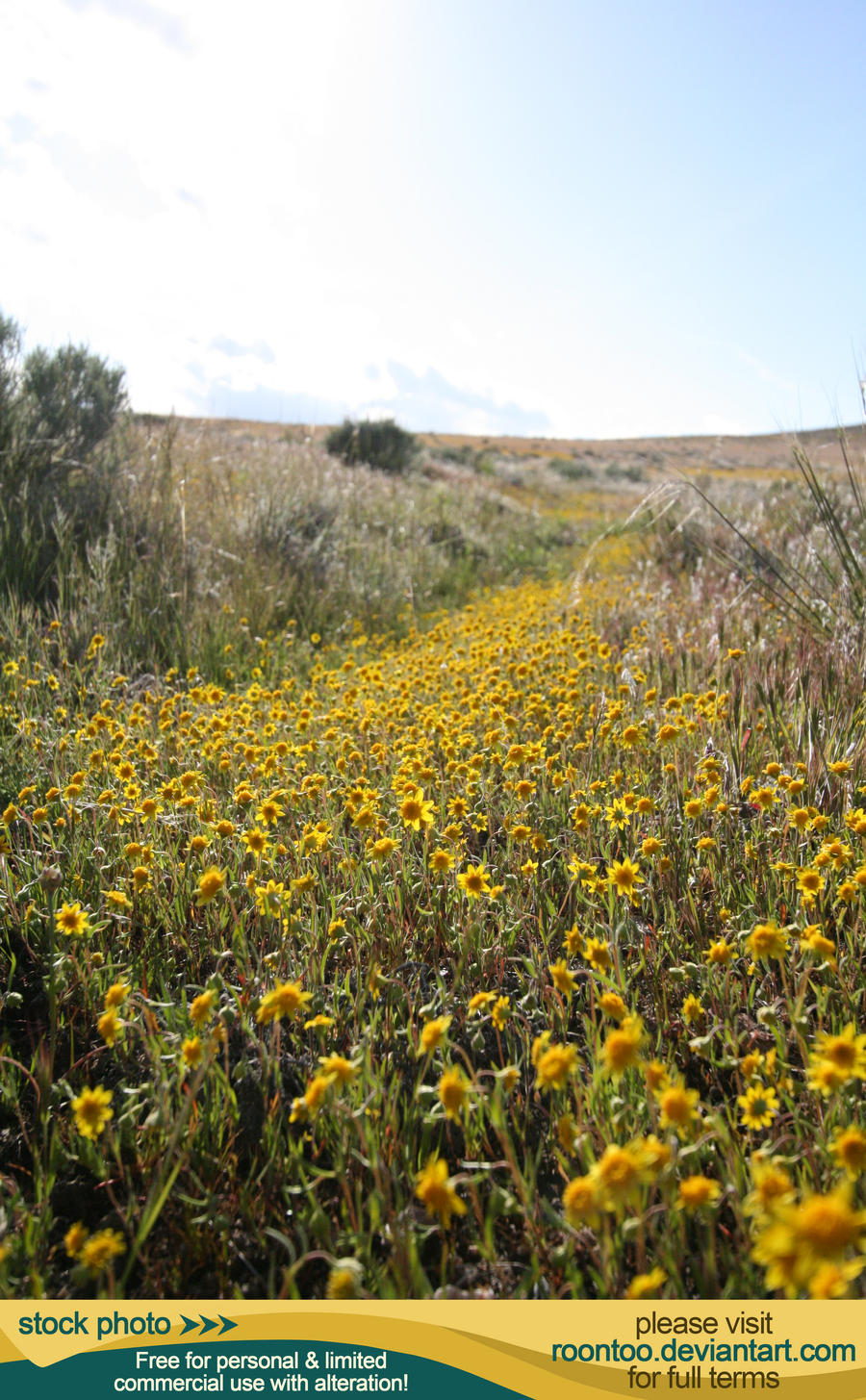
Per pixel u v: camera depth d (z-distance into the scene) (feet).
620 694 11.57
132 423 24.53
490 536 36.37
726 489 34.40
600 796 8.78
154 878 7.52
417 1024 6.08
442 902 7.18
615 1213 4.24
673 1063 5.20
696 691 11.82
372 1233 4.52
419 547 29.78
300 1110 4.54
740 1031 5.78
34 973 6.93
